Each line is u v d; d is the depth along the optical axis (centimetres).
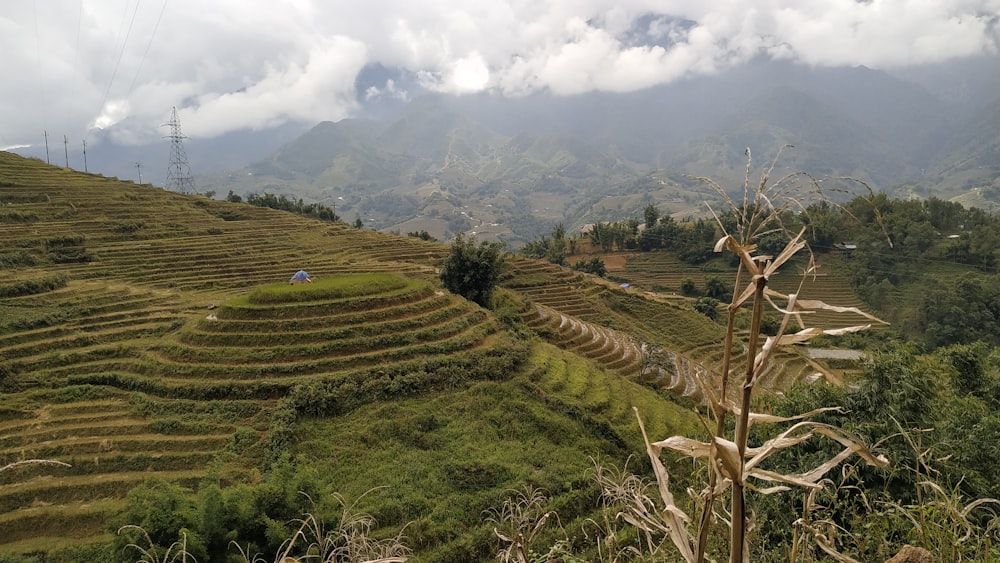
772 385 4697
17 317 3534
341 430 2645
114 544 1515
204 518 1572
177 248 5850
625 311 6844
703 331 6475
